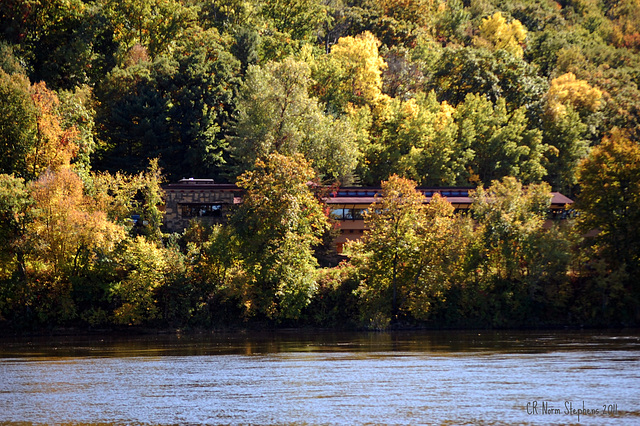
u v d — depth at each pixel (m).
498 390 61.75
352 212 164.88
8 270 124.25
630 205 138.12
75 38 198.12
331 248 150.88
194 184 158.88
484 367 75.19
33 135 129.88
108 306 126.75
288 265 127.88
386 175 197.62
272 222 129.75
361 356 86.50
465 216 141.12
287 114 167.38
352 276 133.00
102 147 181.50
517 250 135.75
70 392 63.12
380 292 132.00
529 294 134.50
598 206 140.12
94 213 125.38
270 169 135.00
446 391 61.53
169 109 181.50
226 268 130.88
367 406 55.78
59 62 192.62
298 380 68.25
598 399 57.53
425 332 124.25
